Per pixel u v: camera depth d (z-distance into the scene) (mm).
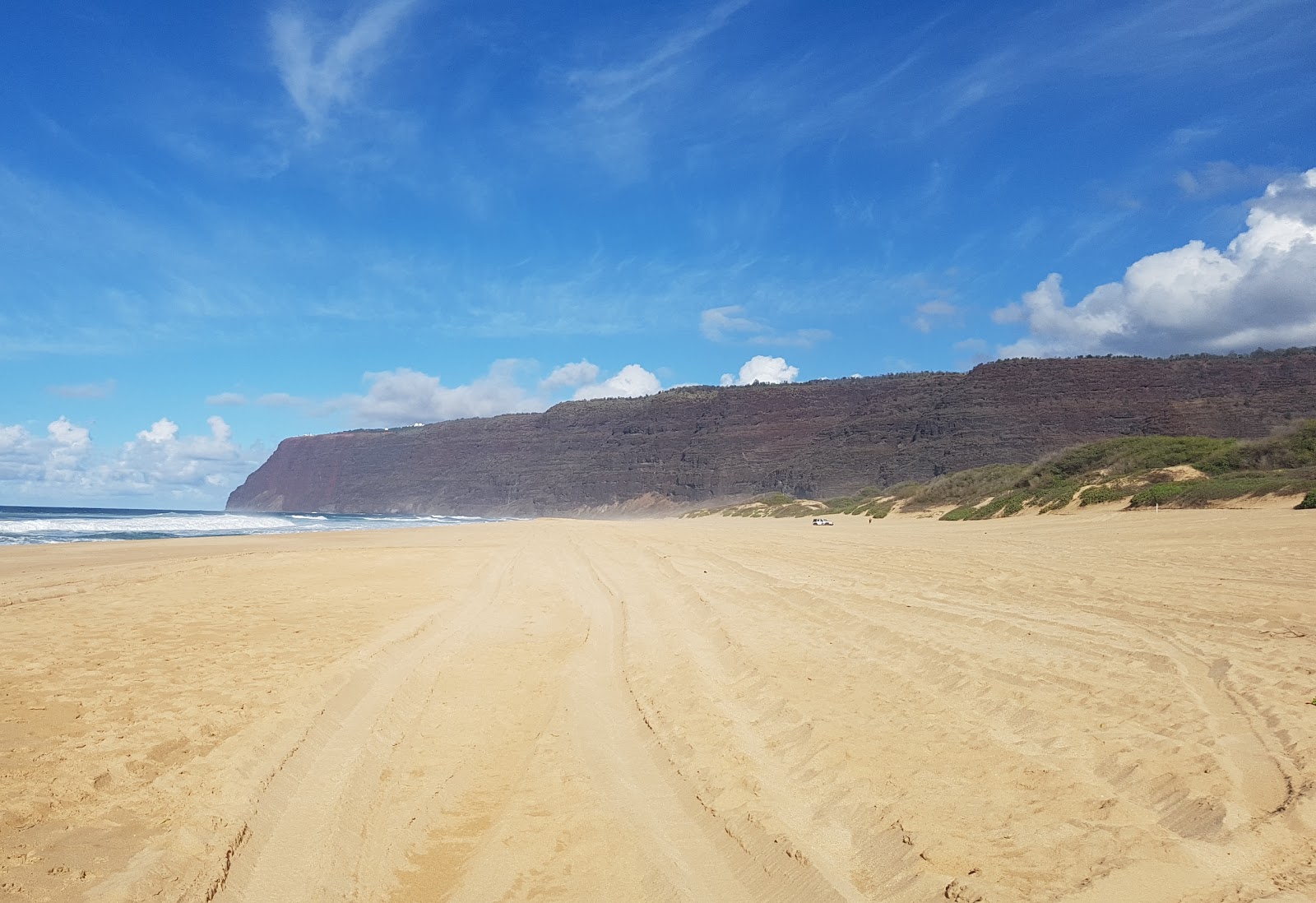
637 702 7086
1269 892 3154
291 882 4016
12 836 4344
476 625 11539
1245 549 15711
